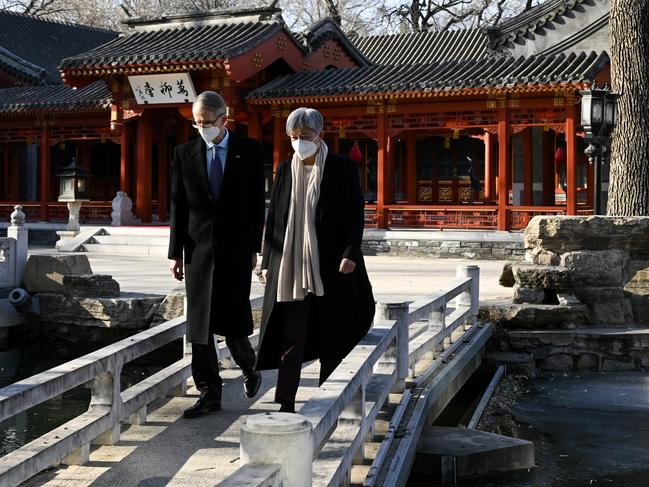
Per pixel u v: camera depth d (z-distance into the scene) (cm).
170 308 1225
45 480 532
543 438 865
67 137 2750
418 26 5100
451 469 705
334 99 2247
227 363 830
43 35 3972
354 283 571
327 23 2769
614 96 1357
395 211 2666
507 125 2144
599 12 2495
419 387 791
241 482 301
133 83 2438
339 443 521
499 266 1912
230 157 608
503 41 2616
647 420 923
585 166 2925
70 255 1300
